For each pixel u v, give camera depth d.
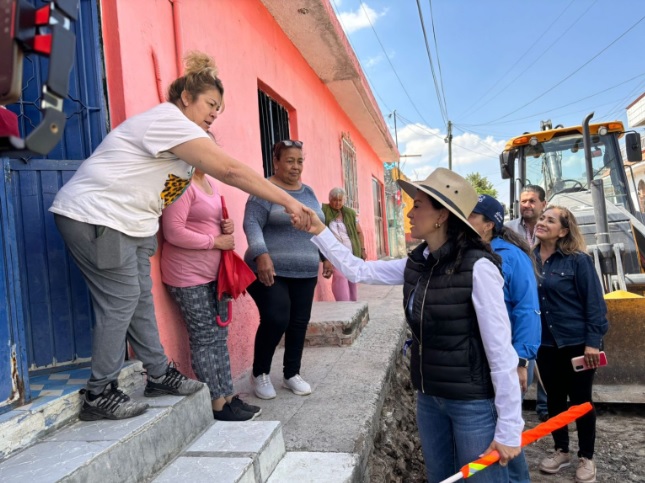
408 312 2.19
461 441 2.05
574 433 4.12
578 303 3.31
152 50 3.11
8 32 0.95
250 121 4.79
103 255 2.04
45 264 2.51
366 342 4.79
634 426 4.11
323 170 7.95
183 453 2.22
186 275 2.80
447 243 2.04
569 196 6.03
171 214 2.65
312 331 4.69
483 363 2.00
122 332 2.13
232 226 2.90
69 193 2.06
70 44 1.01
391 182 19.72
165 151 2.10
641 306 4.09
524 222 4.09
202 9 3.85
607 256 4.43
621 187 6.15
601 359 3.18
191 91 2.39
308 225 2.38
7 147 0.95
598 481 3.35
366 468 2.66
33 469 1.66
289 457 2.51
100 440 1.88
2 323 1.91
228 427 2.49
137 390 2.50
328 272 5.30
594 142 6.39
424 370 2.09
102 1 2.74
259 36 5.18
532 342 2.67
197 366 2.87
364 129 12.02
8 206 1.98
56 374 2.43
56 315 2.53
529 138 6.48
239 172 2.15
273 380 3.79
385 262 2.46
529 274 2.72
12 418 1.82
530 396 4.43
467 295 1.95
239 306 4.07
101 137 2.68
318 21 5.78
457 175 2.08
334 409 3.13
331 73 7.69
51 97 0.98
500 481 2.04
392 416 3.68
